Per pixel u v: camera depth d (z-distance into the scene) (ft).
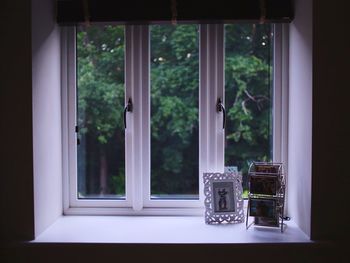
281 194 6.12
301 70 5.97
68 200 6.86
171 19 6.30
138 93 6.75
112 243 5.49
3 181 5.63
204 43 6.70
